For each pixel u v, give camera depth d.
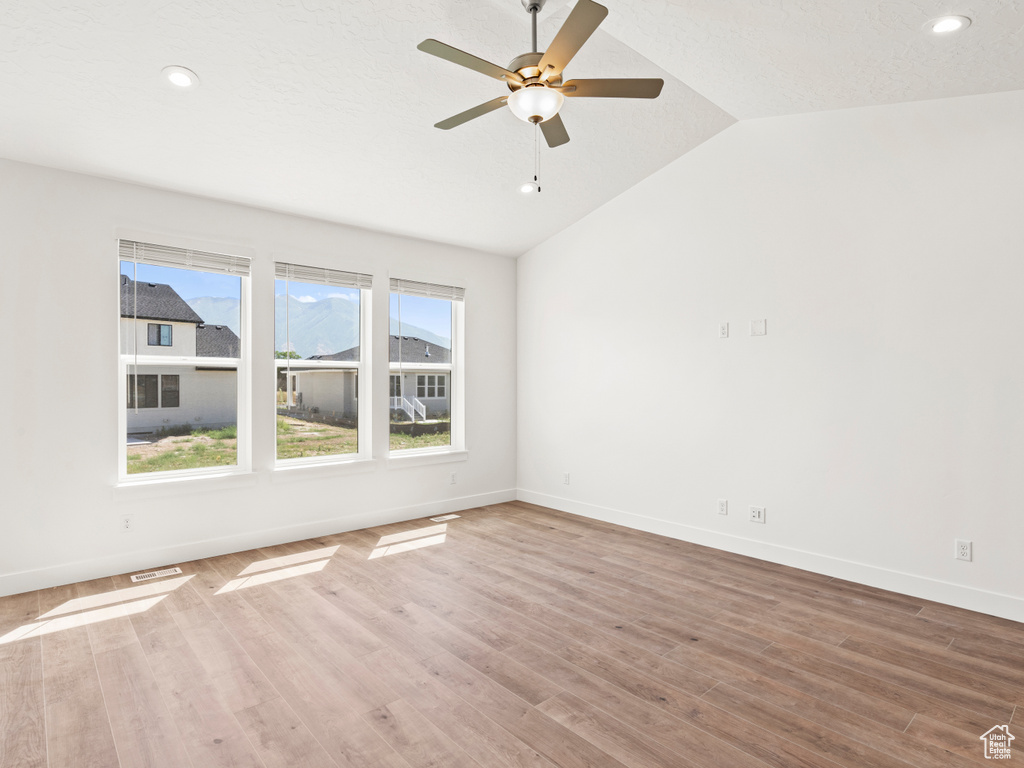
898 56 2.51
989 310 2.77
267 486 3.94
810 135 3.38
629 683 2.17
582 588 3.16
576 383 4.87
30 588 3.09
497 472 5.33
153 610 2.85
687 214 4.02
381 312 4.52
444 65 2.76
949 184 2.88
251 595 3.05
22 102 2.64
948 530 2.90
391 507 4.59
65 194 3.21
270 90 2.77
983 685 2.14
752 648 2.45
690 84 3.06
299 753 1.77
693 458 4.01
